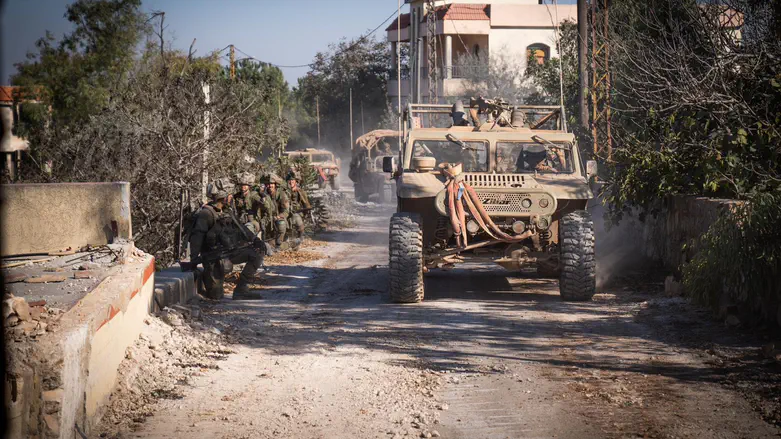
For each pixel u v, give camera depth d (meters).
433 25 45.88
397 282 11.45
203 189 16.02
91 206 9.73
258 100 18.58
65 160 16.58
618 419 6.04
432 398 6.74
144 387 6.89
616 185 15.19
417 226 11.61
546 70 30.59
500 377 7.34
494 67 52.44
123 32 32.44
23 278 7.46
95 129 16.22
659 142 14.69
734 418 5.97
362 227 26.55
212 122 16.59
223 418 6.20
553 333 9.24
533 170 12.97
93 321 5.72
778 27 12.55
